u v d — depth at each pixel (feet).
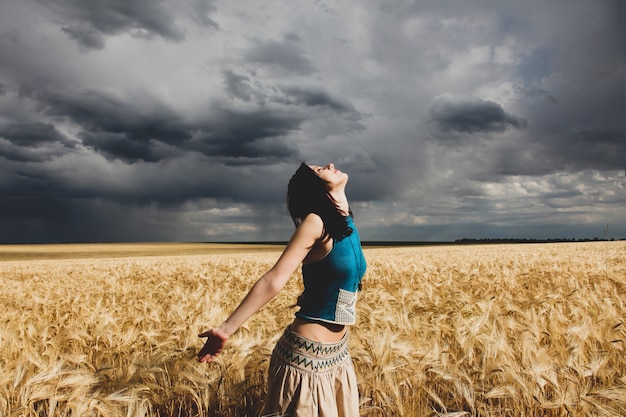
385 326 14.70
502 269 40.34
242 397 10.49
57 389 9.48
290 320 17.47
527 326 13.99
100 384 10.77
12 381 9.77
